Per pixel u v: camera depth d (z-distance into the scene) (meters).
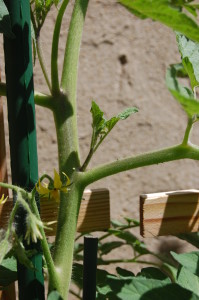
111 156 0.99
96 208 0.64
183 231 0.65
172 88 0.47
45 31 0.94
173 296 0.55
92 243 0.55
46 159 0.96
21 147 0.54
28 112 0.54
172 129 1.02
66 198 0.57
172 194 0.65
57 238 0.56
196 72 0.60
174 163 1.02
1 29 0.52
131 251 1.00
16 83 0.54
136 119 1.00
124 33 1.00
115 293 0.55
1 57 0.91
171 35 1.02
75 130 0.59
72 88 0.59
